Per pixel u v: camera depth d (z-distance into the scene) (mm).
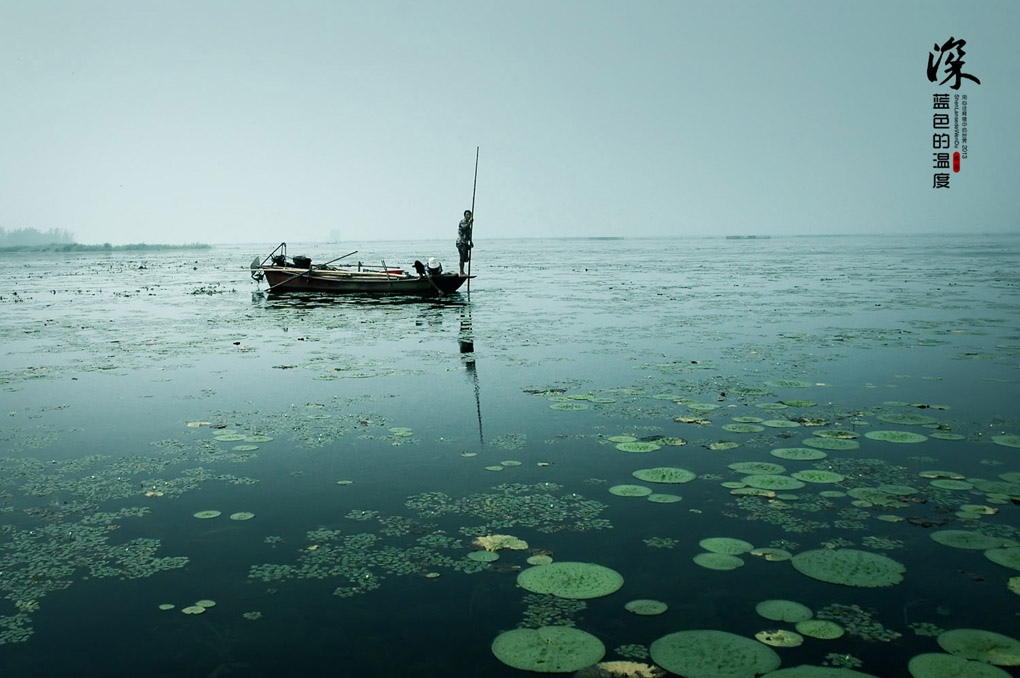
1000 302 18656
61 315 18344
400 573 3840
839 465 5484
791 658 2969
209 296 24734
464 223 23000
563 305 19484
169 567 3943
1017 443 5977
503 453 5914
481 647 3104
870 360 9938
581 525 4430
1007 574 3703
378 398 7980
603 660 2982
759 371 9258
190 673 2939
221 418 7195
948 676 2824
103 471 5602
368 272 23531
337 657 3047
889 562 3855
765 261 52531
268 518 4621
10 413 7465
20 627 3332
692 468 5473
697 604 3438
